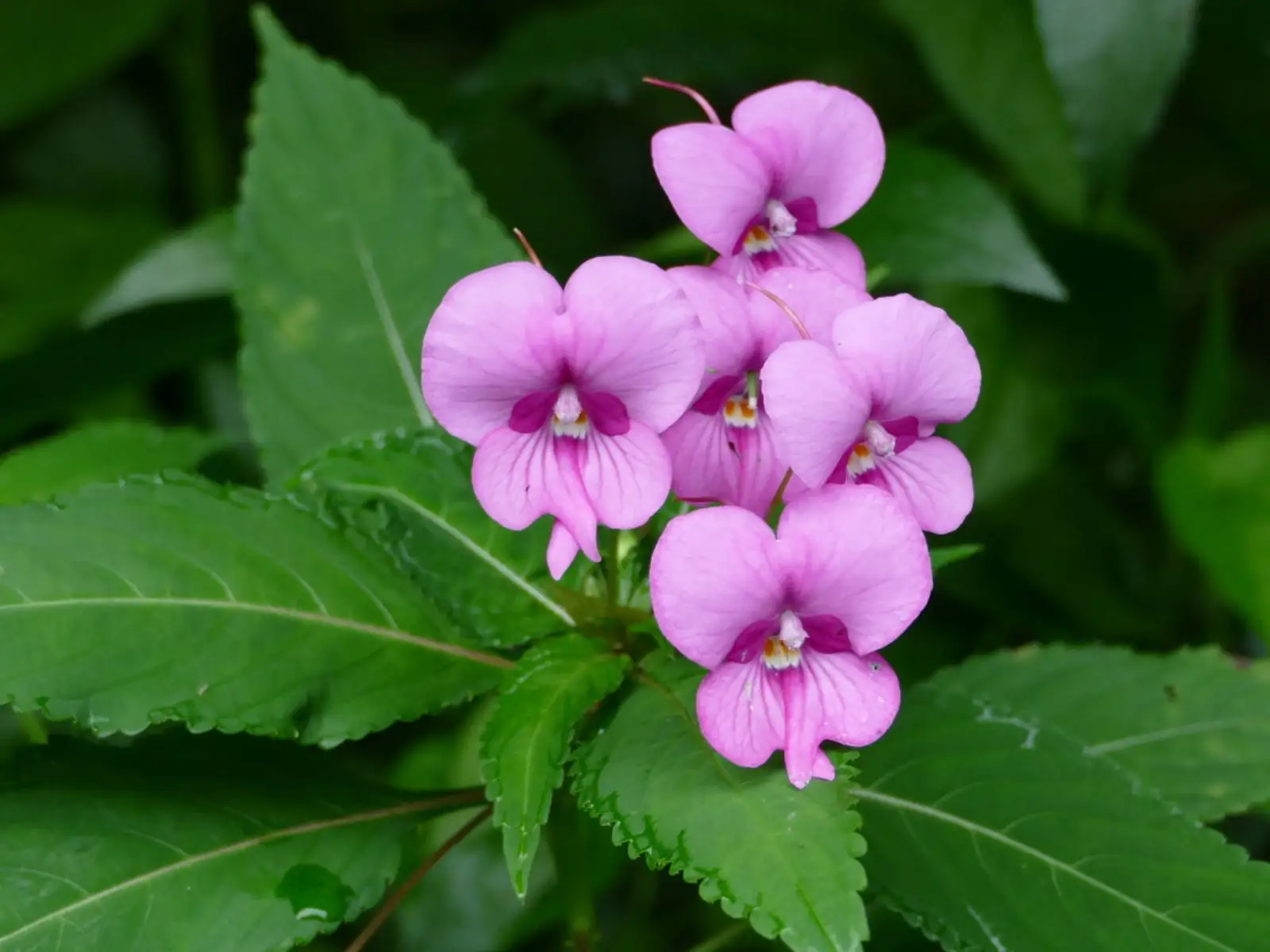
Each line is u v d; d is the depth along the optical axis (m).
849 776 0.52
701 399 0.53
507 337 0.52
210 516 0.55
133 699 0.54
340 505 0.56
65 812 0.54
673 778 0.53
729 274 0.54
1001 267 0.62
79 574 0.54
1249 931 0.54
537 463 0.53
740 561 0.52
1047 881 0.54
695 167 0.54
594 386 0.53
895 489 0.53
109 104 0.91
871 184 0.55
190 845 0.55
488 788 0.52
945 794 0.55
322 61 0.60
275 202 0.59
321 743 0.55
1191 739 0.58
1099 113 0.62
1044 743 0.56
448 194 0.60
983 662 0.59
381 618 0.56
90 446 0.61
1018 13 0.63
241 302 0.59
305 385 0.59
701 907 0.66
